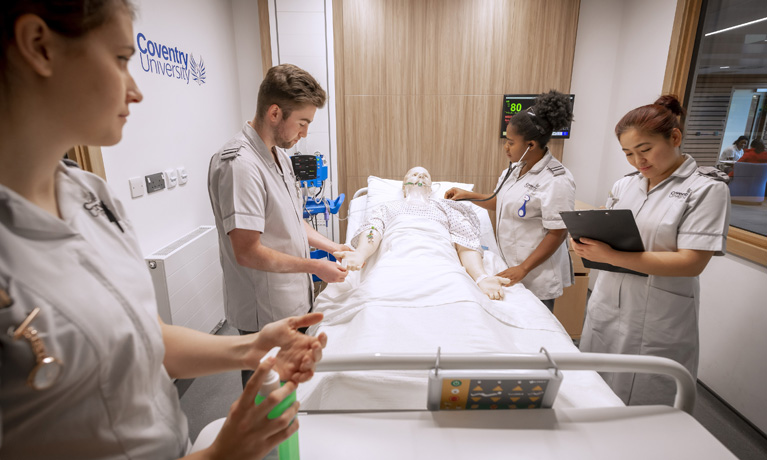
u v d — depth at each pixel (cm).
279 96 124
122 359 47
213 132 268
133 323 49
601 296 151
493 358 74
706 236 115
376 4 285
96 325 44
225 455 44
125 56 45
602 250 125
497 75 297
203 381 204
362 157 316
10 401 40
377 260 192
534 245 170
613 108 305
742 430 172
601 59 304
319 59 297
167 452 56
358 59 295
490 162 316
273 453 59
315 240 178
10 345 38
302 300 152
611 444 68
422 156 316
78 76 40
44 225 43
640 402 144
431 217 211
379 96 303
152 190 198
